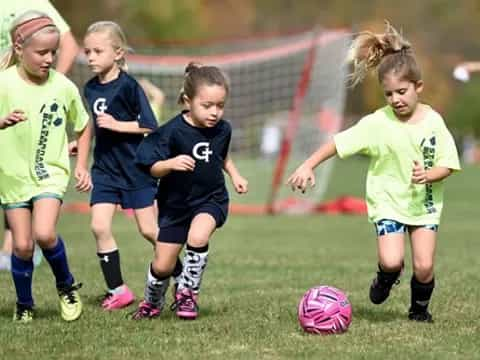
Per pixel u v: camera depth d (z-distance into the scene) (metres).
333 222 50.31
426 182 18.14
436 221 18.70
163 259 19.02
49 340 17.05
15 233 18.80
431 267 18.59
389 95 18.58
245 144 76.75
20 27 18.50
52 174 18.86
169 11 116.88
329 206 57.81
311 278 26.30
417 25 152.50
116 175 21.73
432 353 16.05
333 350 16.25
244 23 138.38
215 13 136.75
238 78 65.94
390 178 18.77
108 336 17.42
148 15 116.12
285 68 64.75
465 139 140.12
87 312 20.20
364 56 19.28
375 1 152.12
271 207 56.41
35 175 18.70
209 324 18.59
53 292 22.88
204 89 18.25
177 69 55.59
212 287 24.23
